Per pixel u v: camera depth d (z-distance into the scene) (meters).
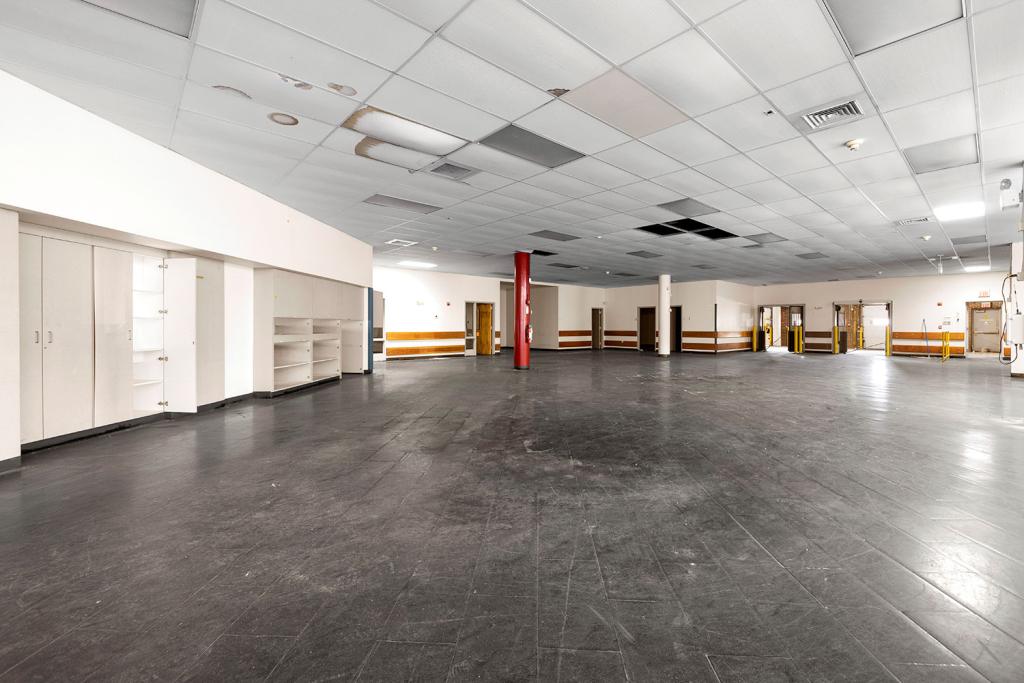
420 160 5.53
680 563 2.28
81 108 4.15
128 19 2.97
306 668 1.58
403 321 15.46
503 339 22.53
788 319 24.03
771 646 1.69
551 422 5.61
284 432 5.11
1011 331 9.95
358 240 10.52
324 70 3.60
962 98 3.99
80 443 4.63
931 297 17.22
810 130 4.64
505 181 6.30
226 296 6.88
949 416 5.90
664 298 16.58
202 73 3.62
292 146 5.11
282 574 2.19
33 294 4.36
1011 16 2.94
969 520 2.77
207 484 3.43
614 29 3.10
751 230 9.34
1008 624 1.80
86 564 2.29
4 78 3.56
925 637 1.73
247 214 6.57
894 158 5.38
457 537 2.57
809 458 4.07
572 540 2.53
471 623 1.82
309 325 8.62
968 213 7.84
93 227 4.44
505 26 3.07
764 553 2.38
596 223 8.82
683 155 5.32
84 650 1.68
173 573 2.20
